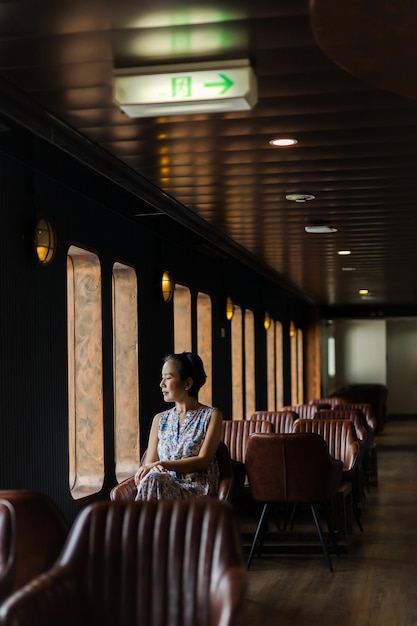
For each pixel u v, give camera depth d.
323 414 9.58
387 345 25.09
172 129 4.99
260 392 14.32
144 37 3.58
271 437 6.44
